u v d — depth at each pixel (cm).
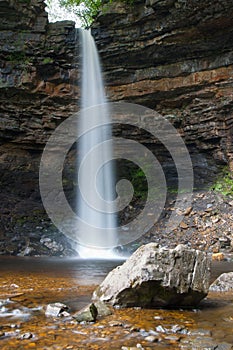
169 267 421
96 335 320
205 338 318
